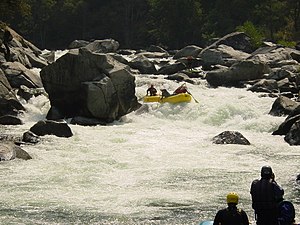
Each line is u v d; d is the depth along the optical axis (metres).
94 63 50.12
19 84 57.91
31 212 26.28
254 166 34.78
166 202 27.83
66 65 50.16
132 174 32.78
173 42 148.88
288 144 40.91
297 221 25.06
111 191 29.59
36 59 72.62
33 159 35.59
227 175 32.69
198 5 146.50
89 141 40.81
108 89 49.03
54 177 31.81
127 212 26.38
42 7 164.88
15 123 47.69
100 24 171.75
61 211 26.44
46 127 41.72
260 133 45.59
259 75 66.12
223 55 81.75
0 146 35.69
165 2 146.12
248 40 93.25
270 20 133.12
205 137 43.16
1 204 27.33
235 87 64.81
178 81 66.38
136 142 41.03
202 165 34.81
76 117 49.06
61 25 170.75
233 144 40.31
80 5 169.12
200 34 145.38
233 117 50.19
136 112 51.59
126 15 167.00
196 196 28.81
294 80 63.69
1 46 65.00
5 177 31.62
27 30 165.00
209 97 56.22
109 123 49.25
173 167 34.25
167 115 51.47
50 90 50.50
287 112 49.03
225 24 138.12
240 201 27.98
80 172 32.97
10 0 74.06
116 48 103.44
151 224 24.83
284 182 31.50
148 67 76.00
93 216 25.80
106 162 35.16
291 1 132.38
